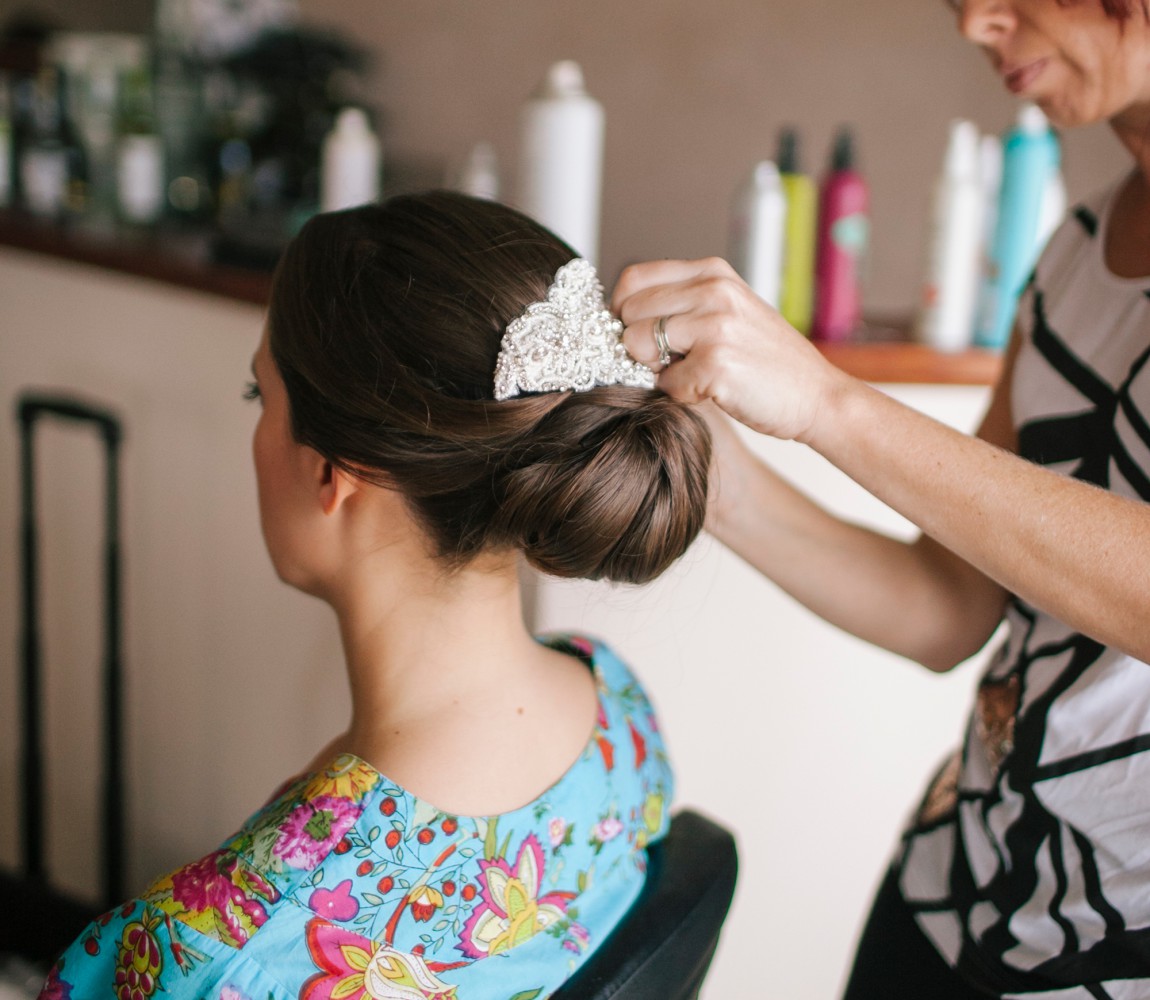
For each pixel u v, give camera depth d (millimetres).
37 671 1800
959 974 958
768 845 1610
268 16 2424
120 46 2311
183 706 1925
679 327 692
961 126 1494
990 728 929
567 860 773
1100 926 827
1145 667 803
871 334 1578
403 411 704
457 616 766
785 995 1691
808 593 1007
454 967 707
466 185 1856
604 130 2268
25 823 1850
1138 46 783
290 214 1887
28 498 1734
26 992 1588
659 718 1517
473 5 2338
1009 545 682
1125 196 907
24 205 2189
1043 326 935
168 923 662
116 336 1842
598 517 692
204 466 1779
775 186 1465
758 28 2092
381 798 702
